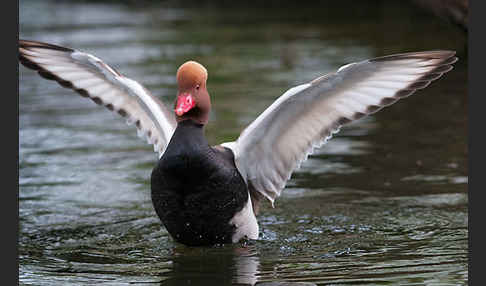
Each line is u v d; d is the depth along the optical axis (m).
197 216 9.58
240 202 9.69
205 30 27.45
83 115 16.75
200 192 9.48
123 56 22.39
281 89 17.91
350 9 31.56
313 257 9.28
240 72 20.09
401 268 8.73
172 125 10.27
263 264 9.06
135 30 27.56
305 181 12.47
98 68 10.26
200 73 9.49
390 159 13.34
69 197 11.89
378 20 28.31
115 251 9.74
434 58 9.09
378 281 8.30
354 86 9.48
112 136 15.17
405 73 9.26
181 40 25.30
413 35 24.36
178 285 8.38
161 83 18.73
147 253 9.65
